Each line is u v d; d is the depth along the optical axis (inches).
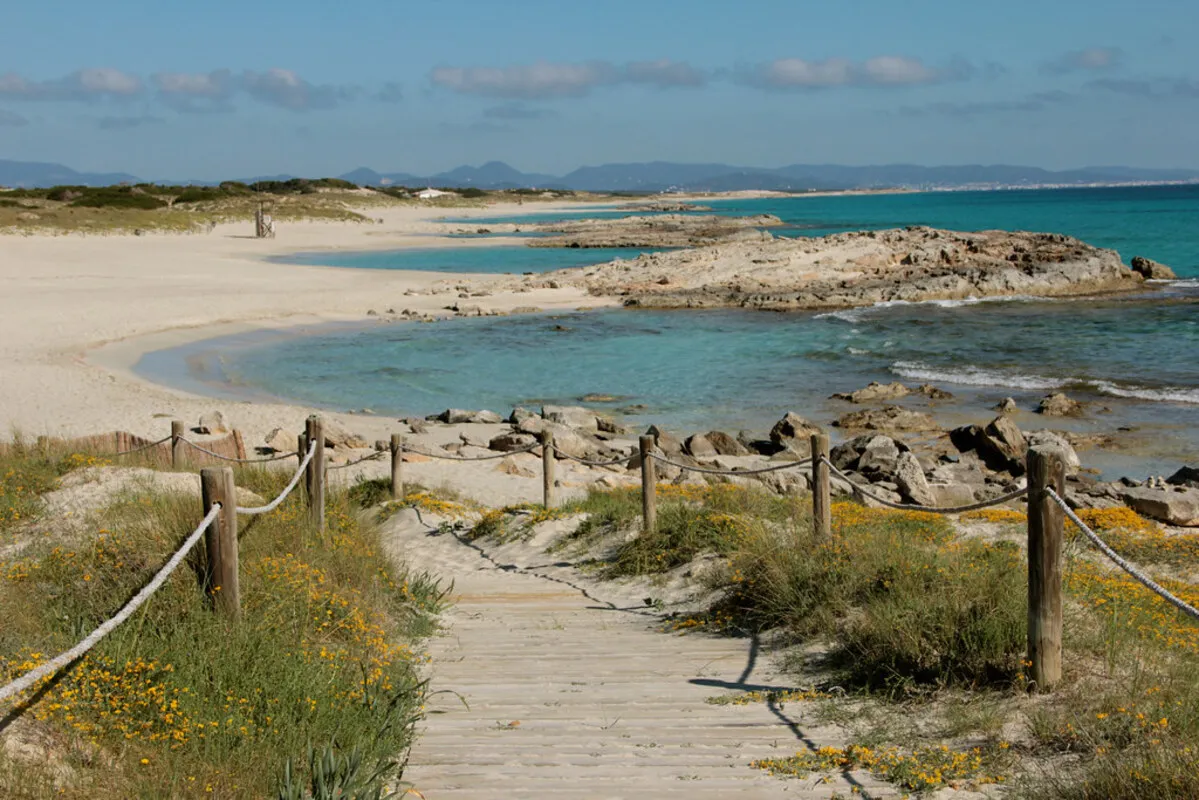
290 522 370.0
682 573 405.7
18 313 1579.7
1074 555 414.3
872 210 6697.8
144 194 4717.0
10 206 3673.7
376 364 1317.7
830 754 205.6
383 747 207.0
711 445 868.0
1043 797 175.5
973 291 1886.1
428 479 719.1
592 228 4347.9
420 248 3228.3
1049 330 1483.8
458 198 7514.8
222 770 182.2
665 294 1911.9
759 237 3366.1
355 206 5767.7
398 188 7780.5
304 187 6304.1
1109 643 249.1
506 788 194.2
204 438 749.9
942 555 337.4
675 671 283.7
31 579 275.4
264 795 181.5
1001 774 190.7
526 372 1273.4
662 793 189.8
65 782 166.6
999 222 4485.7
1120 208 5890.8
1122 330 1460.4
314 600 288.5
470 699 260.5
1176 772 170.6
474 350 1421.0
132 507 366.3
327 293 1943.9
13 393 1043.3
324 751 188.1
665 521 455.2
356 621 285.3
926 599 277.6
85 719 189.3
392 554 425.1
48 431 871.1
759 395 1131.3
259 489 533.0
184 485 464.4
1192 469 725.9
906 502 685.3
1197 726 197.5
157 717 197.2
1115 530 507.8
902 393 1107.3
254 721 206.1
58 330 1455.5
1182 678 228.7
